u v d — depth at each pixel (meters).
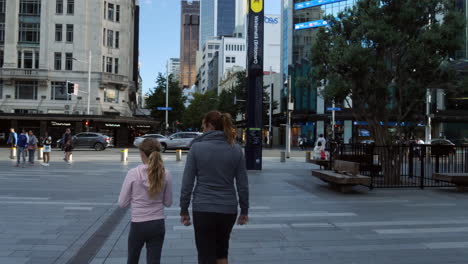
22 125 42.03
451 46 11.69
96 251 5.21
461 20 11.60
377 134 12.89
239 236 6.08
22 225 6.67
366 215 7.74
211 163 3.29
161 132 56.53
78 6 48.19
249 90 16.59
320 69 13.41
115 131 43.72
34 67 47.66
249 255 5.10
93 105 48.09
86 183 12.23
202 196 3.26
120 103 51.44
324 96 13.35
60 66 47.97
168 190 3.55
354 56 11.59
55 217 7.36
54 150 34.19
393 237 6.07
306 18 53.44
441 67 12.20
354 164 10.41
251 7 16.30
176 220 7.19
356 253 5.21
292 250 5.34
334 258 4.99
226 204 3.25
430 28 11.90
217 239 3.38
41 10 47.56
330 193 10.62
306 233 6.30
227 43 116.44
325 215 7.73
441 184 12.30
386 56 12.76
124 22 51.66
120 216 7.52
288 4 55.97
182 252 5.20
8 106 46.84
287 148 26.73
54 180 12.86
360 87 12.67
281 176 14.67
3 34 47.56
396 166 12.13
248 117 16.70
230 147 3.38
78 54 48.00
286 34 57.84
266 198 9.75
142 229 3.42
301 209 8.34
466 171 12.76
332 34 13.50
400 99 12.63
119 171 15.91
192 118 77.88
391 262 4.83
